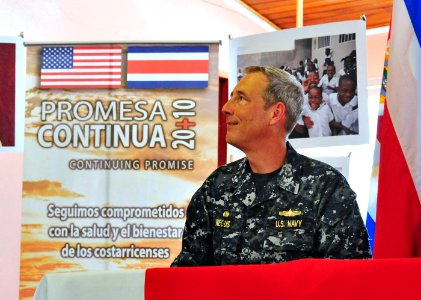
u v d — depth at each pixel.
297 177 2.11
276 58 2.98
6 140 3.06
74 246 2.95
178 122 2.98
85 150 2.99
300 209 2.06
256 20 5.88
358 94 2.85
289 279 1.29
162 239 2.94
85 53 3.03
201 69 2.99
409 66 2.33
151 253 2.93
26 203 2.98
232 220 2.11
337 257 1.99
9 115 3.06
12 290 3.65
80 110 3.01
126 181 2.97
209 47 3.01
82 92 3.02
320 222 2.03
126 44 3.03
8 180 3.68
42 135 3.00
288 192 2.09
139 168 2.97
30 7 3.72
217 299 1.30
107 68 3.02
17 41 3.06
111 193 2.97
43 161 2.99
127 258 2.94
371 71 6.05
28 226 2.97
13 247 3.67
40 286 1.34
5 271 3.62
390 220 2.30
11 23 3.57
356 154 4.83
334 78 2.88
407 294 1.23
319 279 1.27
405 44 2.35
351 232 2.00
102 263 2.94
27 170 2.99
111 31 4.29
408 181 2.29
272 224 2.07
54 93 3.02
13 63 3.07
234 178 2.18
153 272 1.34
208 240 2.17
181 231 2.94
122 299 1.33
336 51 2.89
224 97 3.49
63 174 2.98
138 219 2.95
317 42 2.92
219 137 3.48
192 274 1.33
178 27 4.90
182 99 2.99
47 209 2.97
